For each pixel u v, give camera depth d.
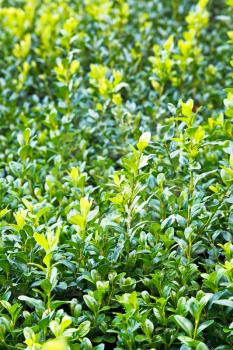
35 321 2.94
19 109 5.61
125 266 3.30
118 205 3.41
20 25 6.78
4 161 4.77
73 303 2.99
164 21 7.25
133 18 7.57
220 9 7.98
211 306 2.96
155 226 3.33
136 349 2.85
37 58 6.41
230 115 3.45
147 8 7.60
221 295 2.88
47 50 6.36
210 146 4.34
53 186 4.05
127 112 4.62
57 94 4.95
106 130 4.85
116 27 6.68
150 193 3.79
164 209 3.59
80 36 6.19
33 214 3.42
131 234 3.29
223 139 3.88
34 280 3.23
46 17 6.86
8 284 3.17
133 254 3.28
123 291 3.12
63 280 3.24
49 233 2.88
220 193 3.45
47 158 4.55
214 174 4.12
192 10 6.38
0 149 4.96
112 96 4.79
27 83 6.05
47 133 5.11
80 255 3.20
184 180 3.77
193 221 3.39
